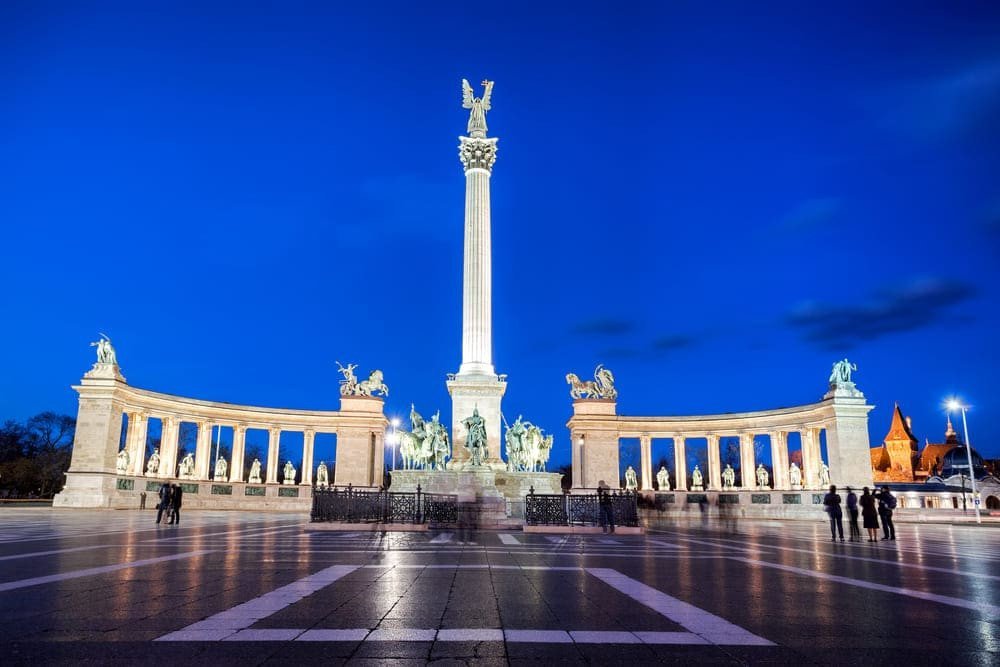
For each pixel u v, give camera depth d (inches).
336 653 314.2
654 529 1558.8
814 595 514.9
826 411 2780.5
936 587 570.9
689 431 3294.8
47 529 1235.9
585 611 433.4
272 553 809.5
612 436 3326.8
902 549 1039.6
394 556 791.1
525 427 2278.5
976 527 2059.5
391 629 368.5
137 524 1462.8
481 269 2246.6
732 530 1606.8
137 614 403.9
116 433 2581.2
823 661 312.5
